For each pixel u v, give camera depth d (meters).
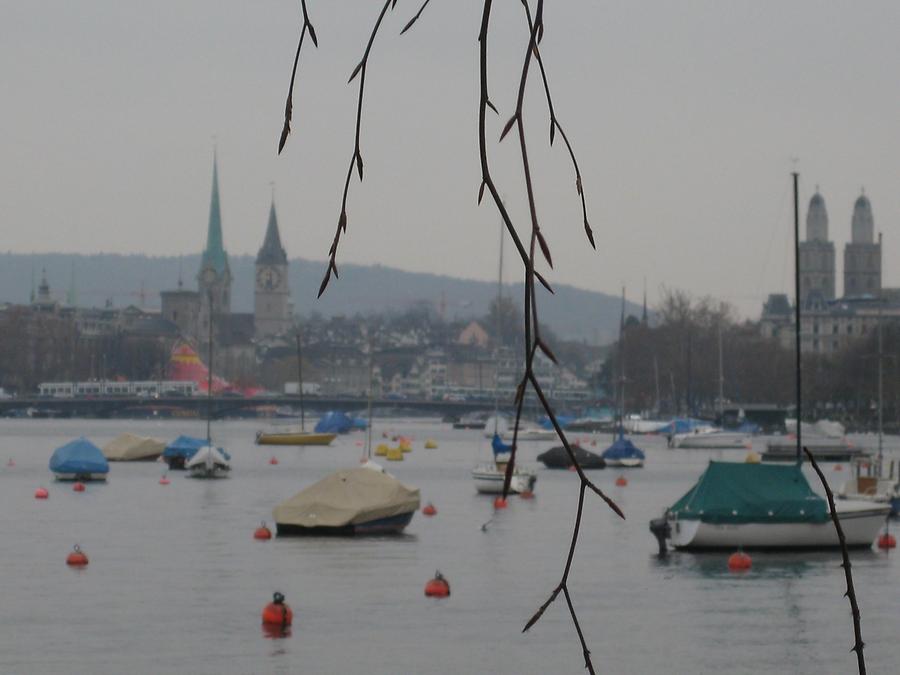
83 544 194.75
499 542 199.12
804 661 120.06
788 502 184.12
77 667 114.88
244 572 166.38
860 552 185.25
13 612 138.12
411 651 121.94
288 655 119.94
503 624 134.00
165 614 138.00
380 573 166.50
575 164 26.41
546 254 25.45
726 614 140.12
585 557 182.00
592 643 125.94
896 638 129.62
